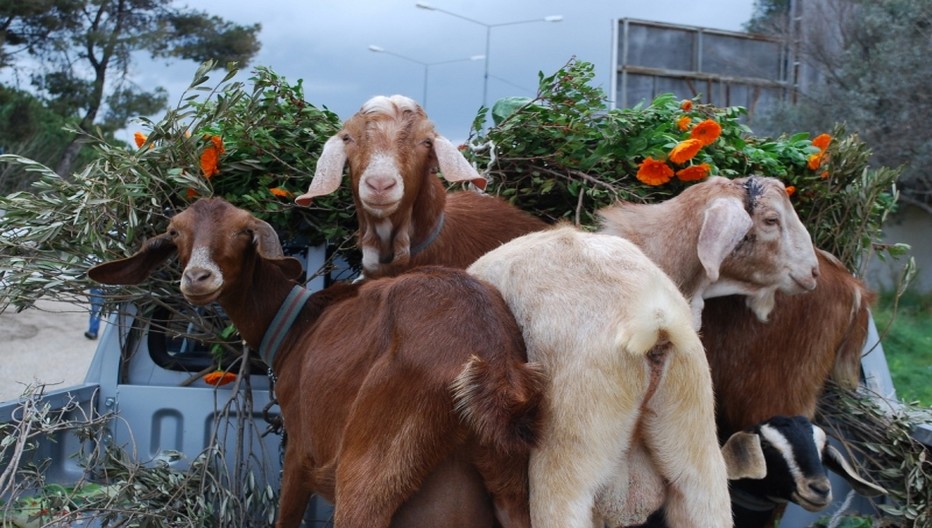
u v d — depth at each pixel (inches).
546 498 114.1
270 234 149.6
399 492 116.5
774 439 143.3
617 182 189.6
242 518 157.2
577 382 114.6
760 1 843.4
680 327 113.3
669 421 115.7
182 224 148.8
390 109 166.2
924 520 159.9
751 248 153.7
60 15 1045.2
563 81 192.7
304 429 137.3
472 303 119.4
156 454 165.9
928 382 443.5
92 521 149.9
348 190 184.7
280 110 190.5
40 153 903.1
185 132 179.8
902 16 685.3
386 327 123.6
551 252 125.6
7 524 145.8
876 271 676.1
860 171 192.5
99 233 176.9
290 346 149.9
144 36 1075.3
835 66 703.1
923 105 652.7
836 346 165.8
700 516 116.3
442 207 173.3
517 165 199.2
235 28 1151.6
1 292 174.4
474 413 111.3
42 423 151.2
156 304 176.2
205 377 171.2
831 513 163.6
